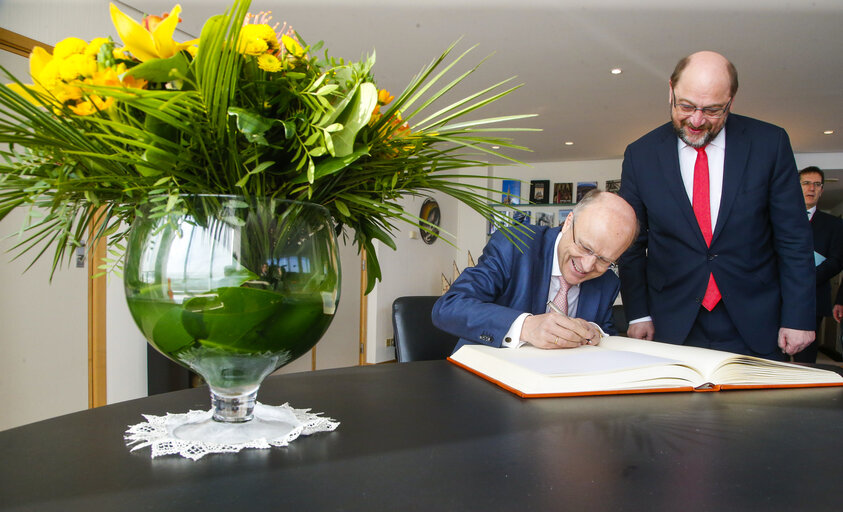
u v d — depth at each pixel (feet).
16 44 7.38
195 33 9.70
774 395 2.75
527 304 4.64
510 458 1.76
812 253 4.78
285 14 9.29
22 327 7.74
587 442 1.94
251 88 1.70
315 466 1.66
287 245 1.73
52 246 8.06
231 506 1.37
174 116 1.51
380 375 3.07
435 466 1.68
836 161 18.74
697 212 5.15
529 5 9.02
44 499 1.39
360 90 1.67
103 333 8.84
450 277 23.06
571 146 18.75
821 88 12.42
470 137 1.85
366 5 9.03
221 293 1.63
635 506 1.42
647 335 5.61
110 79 1.54
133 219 1.85
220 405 1.95
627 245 4.05
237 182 1.72
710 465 1.74
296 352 1.86
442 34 10.07
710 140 4.88
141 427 1.99
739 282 4.94
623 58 11.08
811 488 1.56
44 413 8.02
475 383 2.88
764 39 10.06
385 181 1.97
